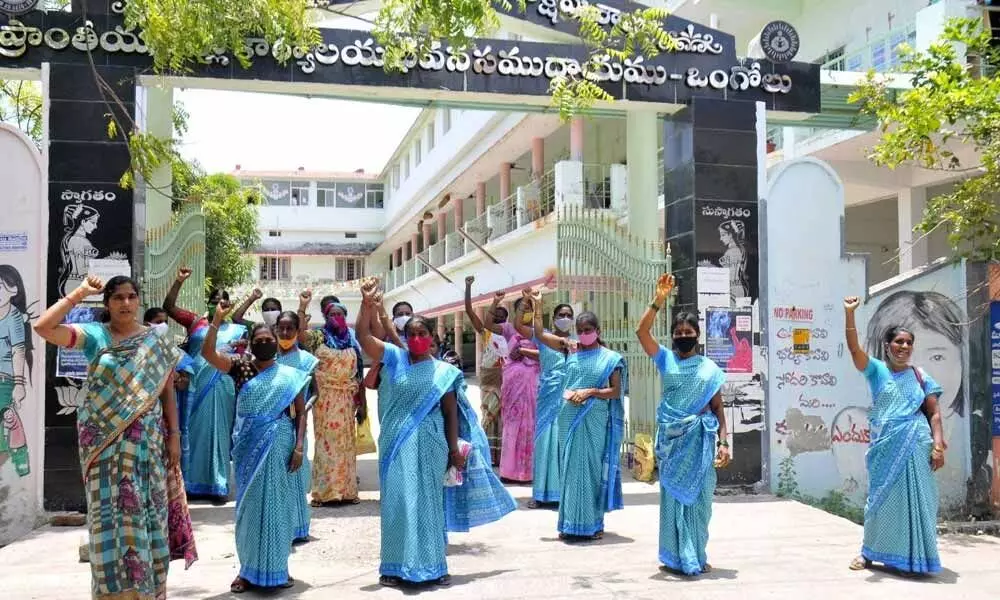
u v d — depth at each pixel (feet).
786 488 28.17
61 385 23.89
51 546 21.17
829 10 53.06
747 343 28.19
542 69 27.91
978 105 25.12
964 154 43.39
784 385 28.45
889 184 48.65
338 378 26.09
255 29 23.29
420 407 17.48
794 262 28.73
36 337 23.89
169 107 33.30
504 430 30.14
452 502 18.56
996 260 27.96
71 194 24.44
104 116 24.71
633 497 27.61
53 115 24.49
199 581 18.07
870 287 29.01
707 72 29.01
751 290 28.37
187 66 25.22
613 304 32.48
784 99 29.60
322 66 26.40
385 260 149.79
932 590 17.76
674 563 18.57
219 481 26.53
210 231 62.85
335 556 20.17
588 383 21.63
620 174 56.34
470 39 21.06
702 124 28.55
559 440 22.18
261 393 17.11
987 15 37.86
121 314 14.30
